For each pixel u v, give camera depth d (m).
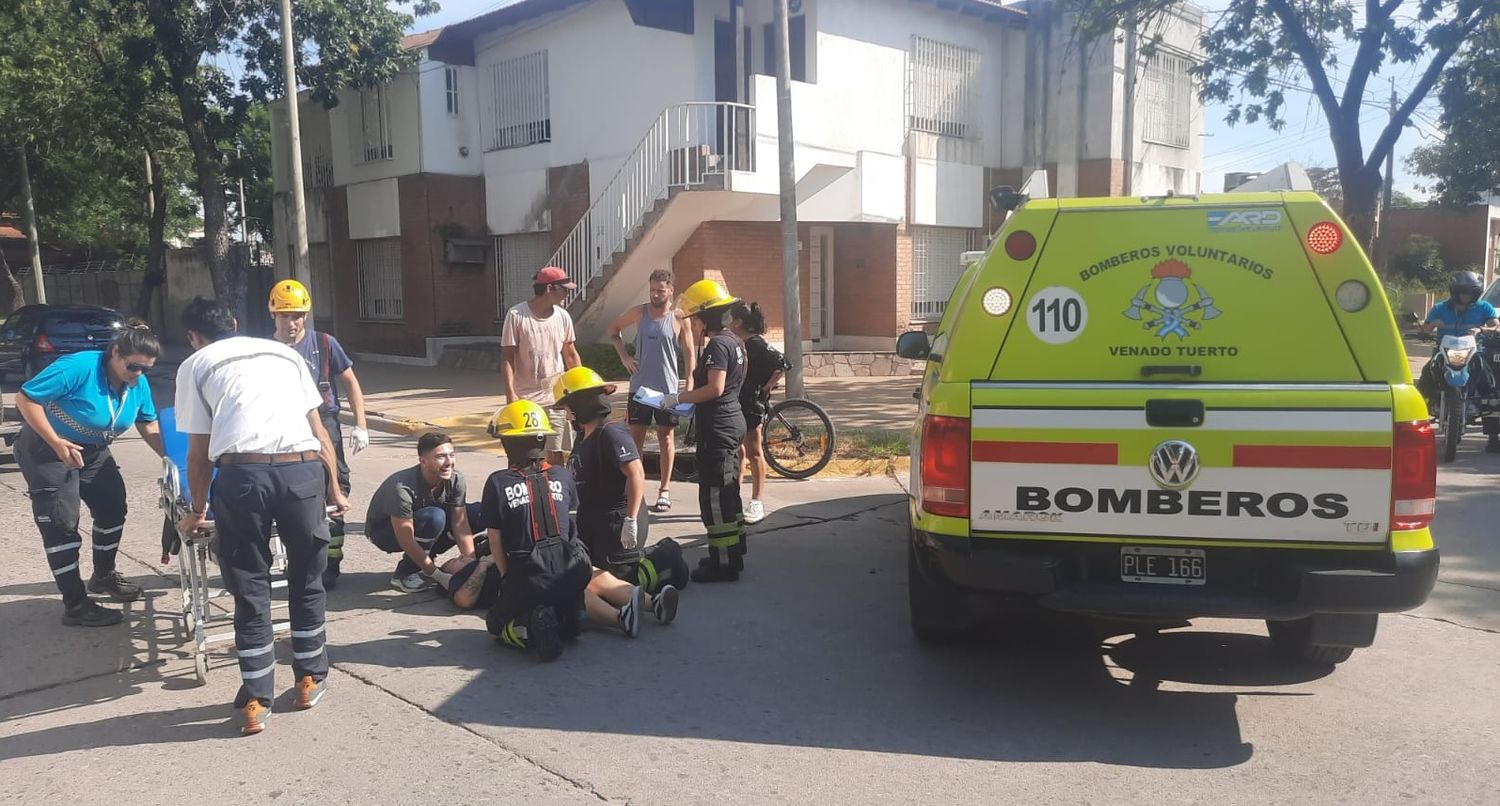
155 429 5.62
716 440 6.06
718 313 6.13
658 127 15.54
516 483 4.91
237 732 4.15
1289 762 3.91
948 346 4.38
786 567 6.50
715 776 3.79
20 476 9.58
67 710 4.38
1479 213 37.50
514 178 19.11
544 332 7.30
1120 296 4.14
